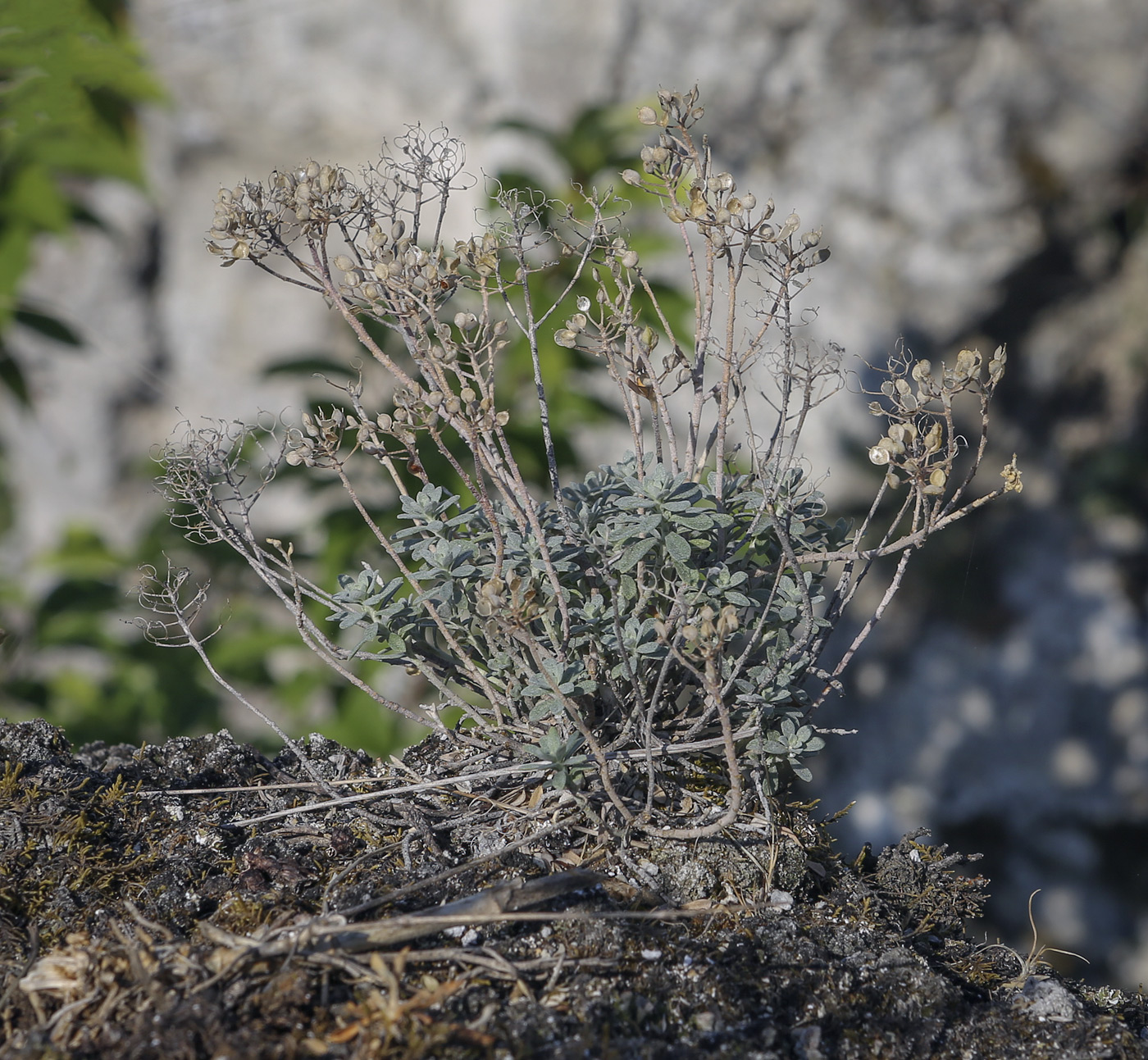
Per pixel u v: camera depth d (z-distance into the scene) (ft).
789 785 5.28
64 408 17.98
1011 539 18.22
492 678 5.14
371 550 8.77
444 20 16.12
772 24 15.83
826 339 17.19
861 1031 3.89
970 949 4.66
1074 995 4.42
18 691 9.82
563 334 4.81
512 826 4.83
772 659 4.62
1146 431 17.94
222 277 17.75
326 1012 3.63
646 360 4.93
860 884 4.83
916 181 16.63
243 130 17.10
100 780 5.24
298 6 15.89
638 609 4.72
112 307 17.78
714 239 4.76
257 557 5.18
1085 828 17.17
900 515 4.44
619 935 4.12
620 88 16.35
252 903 4.24
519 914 3.93
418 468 4.78
